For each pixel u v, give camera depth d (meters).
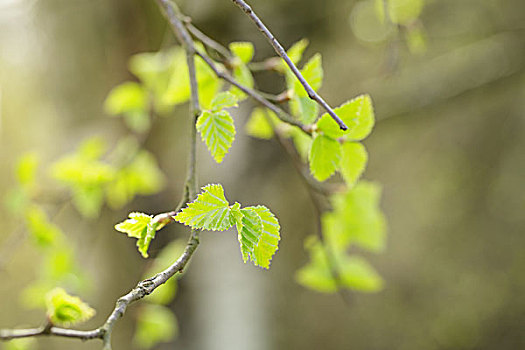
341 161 0.96
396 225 3.88
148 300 1.38
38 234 1.31
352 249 3.78
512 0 2.27
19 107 2.00
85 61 1.82
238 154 1.84
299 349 3.04
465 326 3.69
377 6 1.29
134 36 1.77
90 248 1.88
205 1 1.73
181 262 0.88
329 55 2.25
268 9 1.83
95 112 1.82
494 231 3.77
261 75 1.68
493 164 3.73
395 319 3.69
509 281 3.69
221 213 0.88
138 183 1.48
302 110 0.97
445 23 2.40
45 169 1.85
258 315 1.91
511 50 2.21
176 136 1.83
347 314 3.50
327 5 1.91
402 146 3.71
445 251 3.85
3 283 2.81
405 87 2.27
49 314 0.97
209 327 1.83
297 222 2.68
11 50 1.88
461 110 3.49
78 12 1.79
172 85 1.08
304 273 1.16
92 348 2.28
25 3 1.83
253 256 0.88
